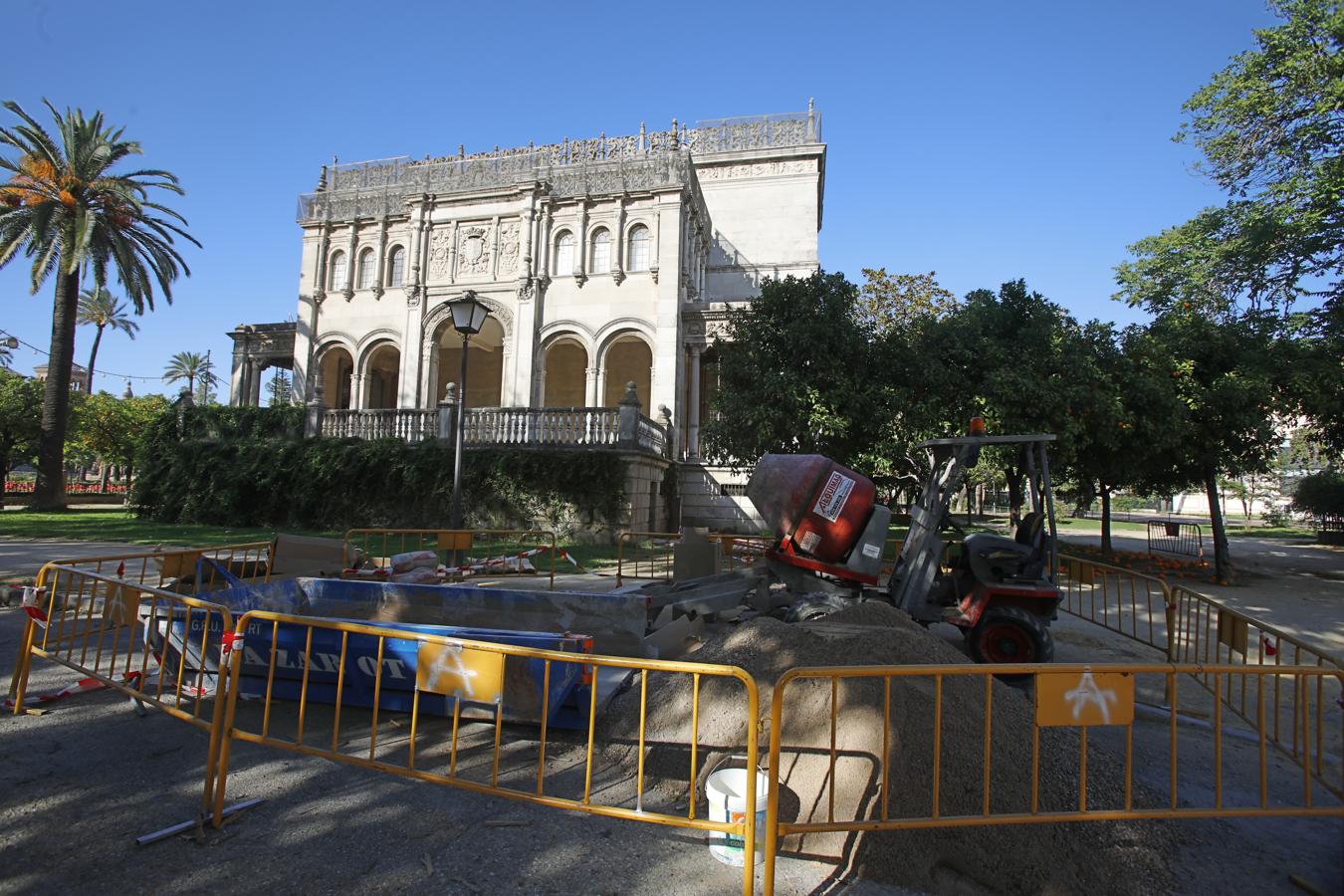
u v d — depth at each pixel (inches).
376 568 425.4
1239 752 210.2
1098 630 390.6
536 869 131.6
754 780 121.2
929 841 138.2
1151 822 151.8
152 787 161.2
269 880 126.0
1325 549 1010.7
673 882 128.5
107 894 120.6
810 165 1259.8
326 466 859.4
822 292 591.8
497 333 1043.9
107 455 1742.1
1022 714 175.5
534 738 194.5
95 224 959.0
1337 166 671.1
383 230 1046.4
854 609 235.3
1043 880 133.4
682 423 993.5
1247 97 743.7
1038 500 306.7
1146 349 582.9
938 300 1005.2
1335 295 728.3
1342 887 134.3
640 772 131.6
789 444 573.3
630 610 248.5
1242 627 225.5
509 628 256.7
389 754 182.4
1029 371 549.0
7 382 1346.0
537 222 984.3
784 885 129.3
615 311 964.0
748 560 494.0
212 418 1001.5
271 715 207.6
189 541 690.2
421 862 132.9
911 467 578.2
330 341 1053.8
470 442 855.1
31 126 922.1
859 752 153.3
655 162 965.2
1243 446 598.9
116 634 199.8
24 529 792.3
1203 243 821.9
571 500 785.6
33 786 160.2
